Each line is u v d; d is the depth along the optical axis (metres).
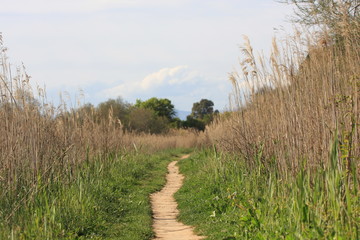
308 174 7.39
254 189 10.42
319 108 8.05
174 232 10.00
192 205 12.41
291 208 7.23
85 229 9.24
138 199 13.60
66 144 12.09
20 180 9.70
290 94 9.02
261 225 7.85
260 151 11.35
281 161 9.32
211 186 13.37
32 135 10.05
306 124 8.45
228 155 14.69
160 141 34.19
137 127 49.22
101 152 16.16
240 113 12.92
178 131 47.31
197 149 27.83
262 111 11.59
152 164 24.11
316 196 6.92
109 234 9.32
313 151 8.02
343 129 7.20
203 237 9.27
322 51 8.22
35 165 10.02
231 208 10.58
